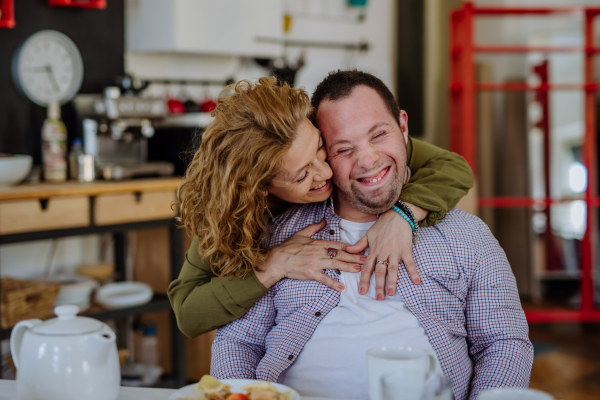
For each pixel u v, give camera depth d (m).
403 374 0.78
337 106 1.20
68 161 2.66
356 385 1.20
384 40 4.32
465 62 3.47
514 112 4.19
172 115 2.87
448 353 1.19
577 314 3.62
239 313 1.28
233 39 3.15
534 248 4.27
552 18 4.37
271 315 1.32
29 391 0.88
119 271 3.01
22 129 2.72
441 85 4.49
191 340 2.90
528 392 0.73
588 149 3.58
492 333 1.21
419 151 1.48
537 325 3.78
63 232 2.27
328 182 1.26
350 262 1.25
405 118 1.33
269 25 3.33
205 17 3.02
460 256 1.23
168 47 2.93
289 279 1.28
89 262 3.01
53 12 2.80
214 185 1.17
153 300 2.63
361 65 4.22
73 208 2.30
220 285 1.26
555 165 4.55
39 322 0.95
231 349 1.30
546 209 4.34
